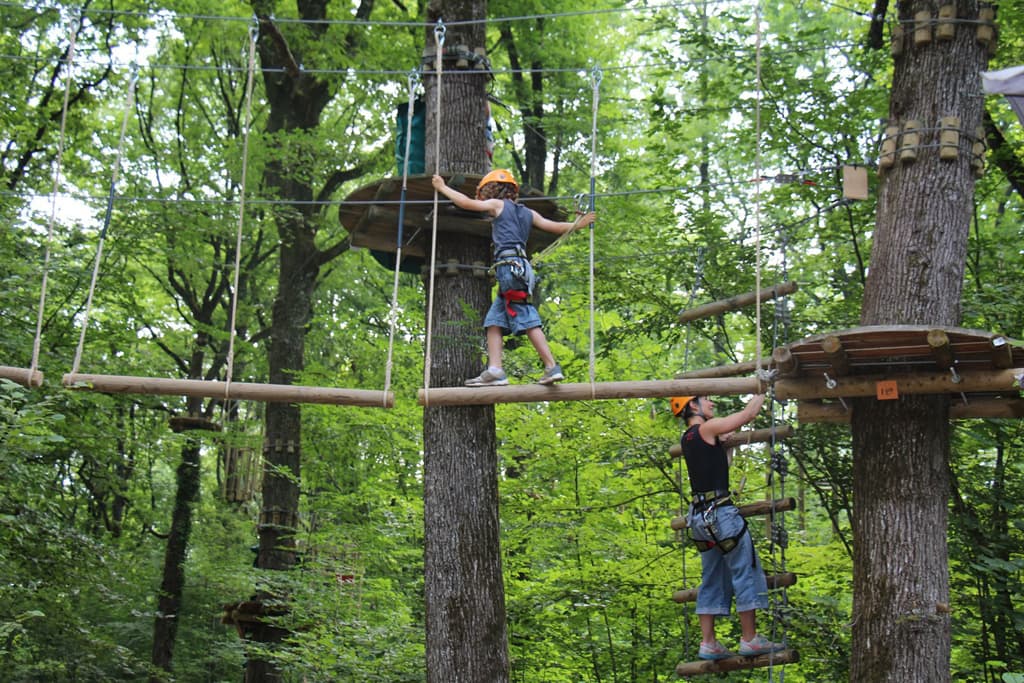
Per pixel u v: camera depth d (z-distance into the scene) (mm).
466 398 6777
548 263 11430
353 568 13484
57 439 8523
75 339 13438
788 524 12695
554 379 6746
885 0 8508
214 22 15773
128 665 13070
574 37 16094
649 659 10508
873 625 6742
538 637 11008
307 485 14836
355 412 13453
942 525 6812
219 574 17422
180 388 6852
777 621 9016
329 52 14969
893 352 6445
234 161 15203
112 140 16750
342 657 11000
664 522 10992
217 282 19750
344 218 8930
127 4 15945
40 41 15367
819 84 10047
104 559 11422
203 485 25781
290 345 15328
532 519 10859
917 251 7066
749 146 10820
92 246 14180
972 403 7121
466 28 9070
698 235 11039
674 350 14984
